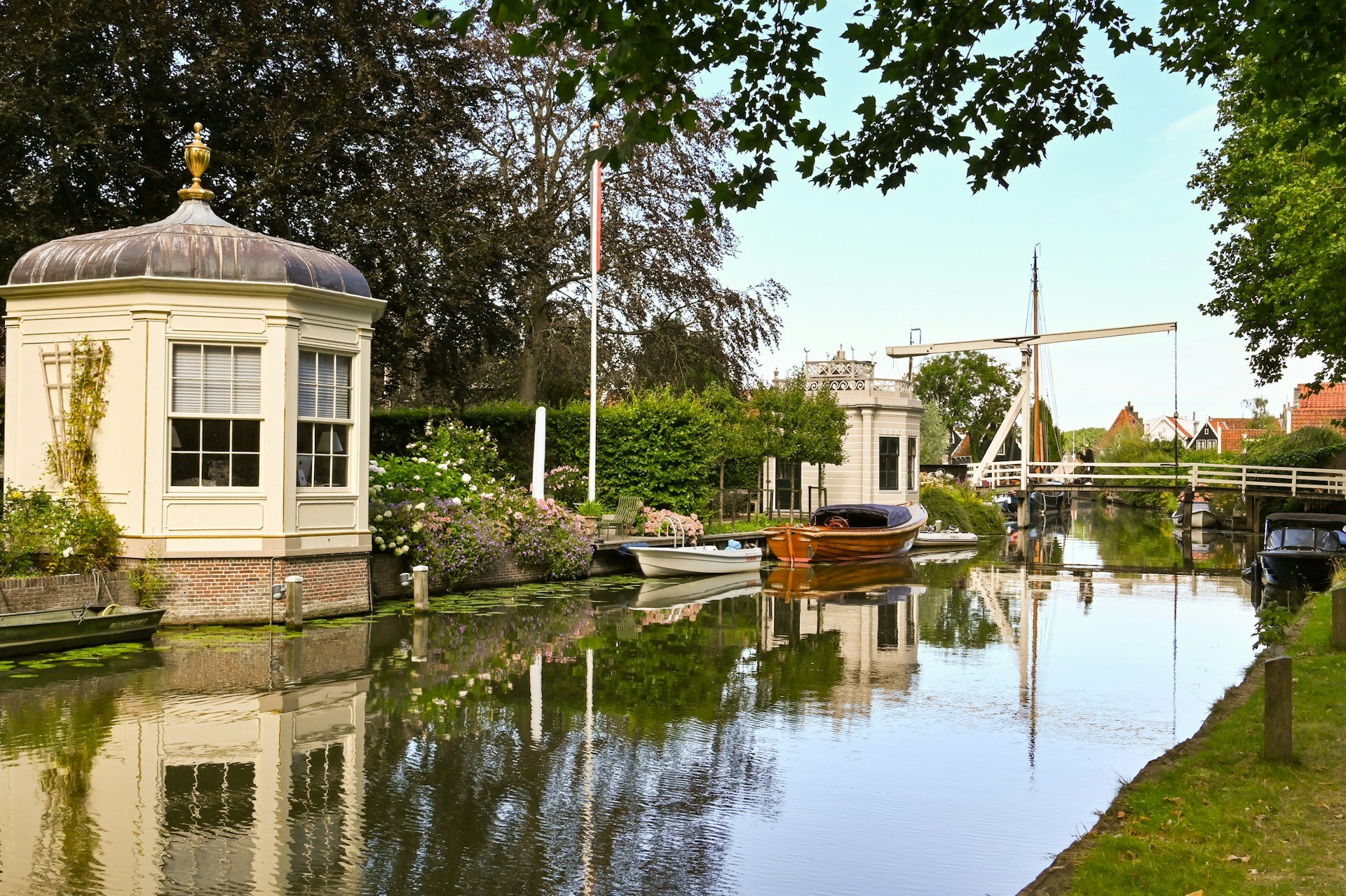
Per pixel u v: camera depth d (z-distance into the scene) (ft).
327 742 31.24
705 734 33.71
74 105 65.57
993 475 155.94
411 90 80.59
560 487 91.09
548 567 75.97
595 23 25.36
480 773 28.68
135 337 49.19
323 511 53.62
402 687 38.91
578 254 113.60
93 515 48.88
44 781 26.94
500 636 51.29
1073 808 27.02
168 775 27.61
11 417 51.90
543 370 121.70
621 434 96.17
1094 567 99.50
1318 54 28.78
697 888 21.27
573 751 31.17
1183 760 28.12
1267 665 26.91
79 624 43.45
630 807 26.25
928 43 26.91
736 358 121.39
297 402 51.75
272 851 22.53
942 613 65.21
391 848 22.94
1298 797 23.98
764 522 116.37
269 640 47.21
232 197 73.56
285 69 76.74
